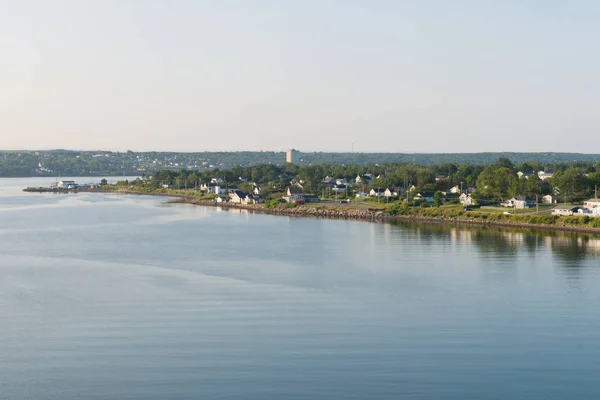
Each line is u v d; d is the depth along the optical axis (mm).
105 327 57000
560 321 58281
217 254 95938
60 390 44094
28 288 72000
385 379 45250
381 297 67312
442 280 75375
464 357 49312
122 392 43688
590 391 43344
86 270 82625
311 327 56750
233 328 56500
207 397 42750
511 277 76688
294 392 43312
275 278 77188
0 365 48312
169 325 57469
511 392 43250
